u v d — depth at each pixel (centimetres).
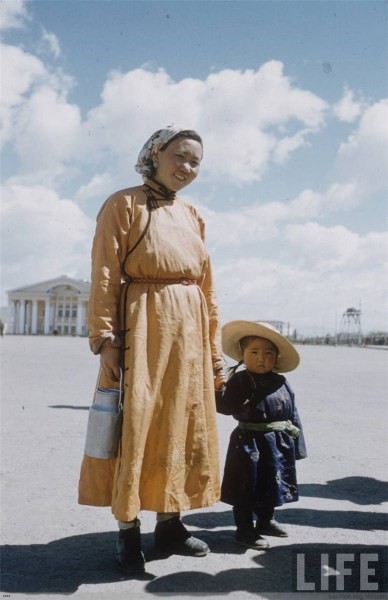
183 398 353
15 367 1977
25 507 450
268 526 399
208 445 365
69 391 1245
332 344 9744
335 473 575
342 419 926
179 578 327
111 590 311
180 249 366
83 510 447
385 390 1445
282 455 391
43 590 310
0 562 349
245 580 324
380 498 492
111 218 363
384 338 8600
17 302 14638
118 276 360
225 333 418
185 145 371
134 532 345
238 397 394
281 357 412
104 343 350
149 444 346
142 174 383
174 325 355
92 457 350
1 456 607
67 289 14525
